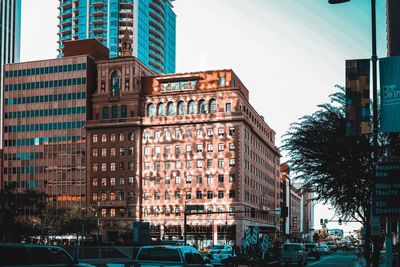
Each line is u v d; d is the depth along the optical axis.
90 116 117.75
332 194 28.92
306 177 29.69
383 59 14.81
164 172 108.88
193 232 104.31
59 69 120.50
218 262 50.56
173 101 110.62
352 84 15.52
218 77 108.69
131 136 112.06
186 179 107.06
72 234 98.44
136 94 112.62
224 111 106.31
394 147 25.41
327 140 27.95
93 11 178.25
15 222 78.12
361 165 27.16
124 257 47.59
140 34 177.38
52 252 18.48
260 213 121.62
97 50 123.62
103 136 114.38
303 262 52.31
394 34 45.62
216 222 103.00
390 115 14.59
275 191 143.75
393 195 14.93
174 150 108.81
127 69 114.38
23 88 123.12
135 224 65.81
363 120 15.35
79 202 115.06
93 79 119.88
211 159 105.88
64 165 117.38
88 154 115.19
